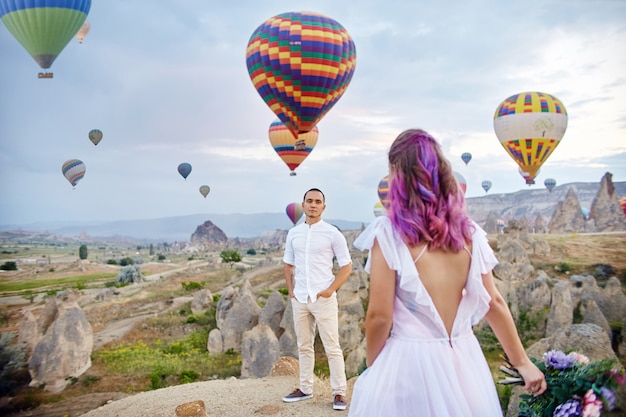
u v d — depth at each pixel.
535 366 2.80
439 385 2.45
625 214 61.41
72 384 22.70
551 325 29.92
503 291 32.91
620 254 51.25
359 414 2.61
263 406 6.28
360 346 23.64
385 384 2.52
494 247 41.75
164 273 67.31
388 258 2.45
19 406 20.23
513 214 100.00
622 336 28.64
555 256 53.16
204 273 57.75
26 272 70.75
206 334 31.67
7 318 31.86
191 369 25.39
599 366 2.93
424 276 2.46
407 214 2.45
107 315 36.03
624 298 32.91
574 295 33.50
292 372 8.13
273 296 29.58
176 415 5.84
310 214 6.05
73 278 64.25
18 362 23.09
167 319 34.78
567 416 2.86
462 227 2.46
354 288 26.89
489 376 2.64
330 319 6.00
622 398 2.90
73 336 24.03
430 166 2.46
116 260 92.38
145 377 23.62
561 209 74.06
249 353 23.34
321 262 5.99
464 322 2.54
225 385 7.41
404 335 2.54
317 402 6.36
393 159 2.57
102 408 6.82
